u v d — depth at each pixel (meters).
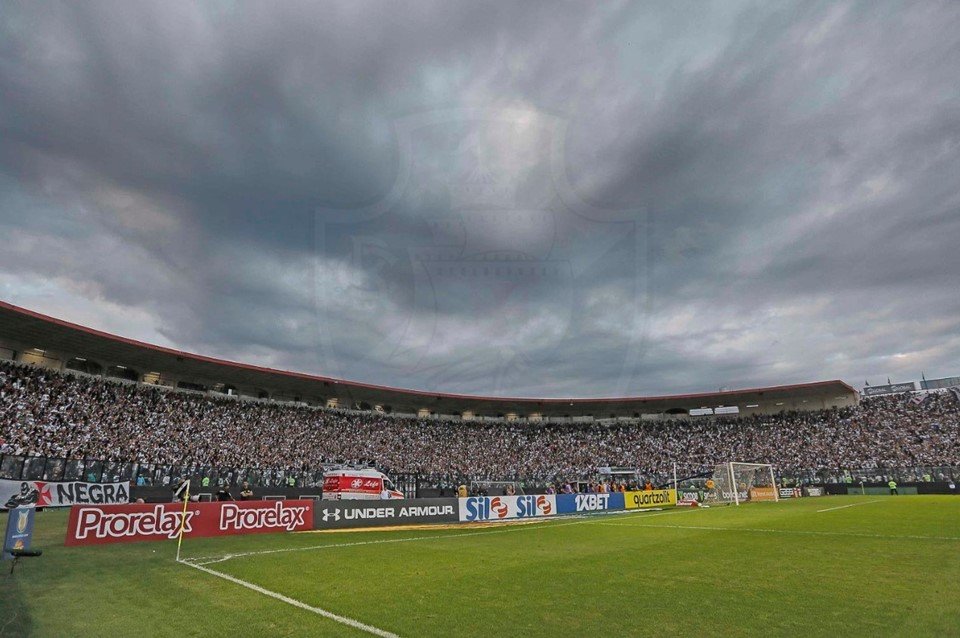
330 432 41.41
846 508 22.42
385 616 5.83
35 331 30.92
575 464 49.28
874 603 5.94
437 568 8.88
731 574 7.88
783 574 7.77
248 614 5.96
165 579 7.98
